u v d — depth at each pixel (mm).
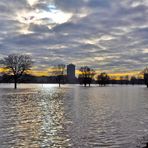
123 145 17562
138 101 59000
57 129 23188
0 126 24516
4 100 57406
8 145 17641
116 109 40594
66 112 36062
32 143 18188
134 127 24141
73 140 19078
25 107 42656
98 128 23656
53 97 70375
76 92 102750
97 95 83500
